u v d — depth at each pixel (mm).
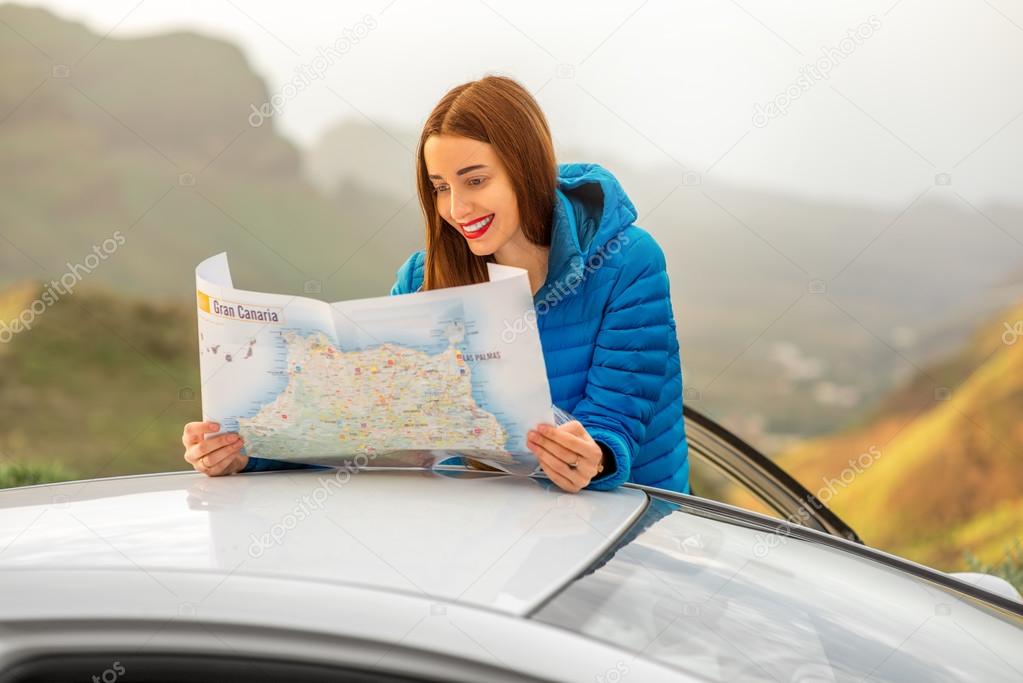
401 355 1458
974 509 8820
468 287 1410
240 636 947
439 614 952
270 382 1514
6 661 943
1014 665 1333
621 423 1823
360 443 1569
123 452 10523
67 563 1051
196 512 1238
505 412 1478
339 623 944
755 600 1243
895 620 1353
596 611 1032
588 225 1948
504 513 1294
